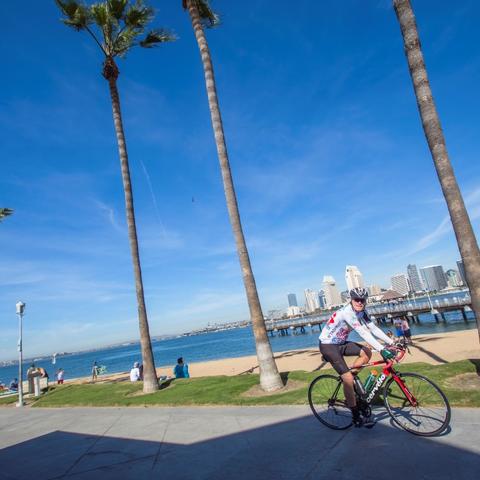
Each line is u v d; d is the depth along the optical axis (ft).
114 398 39.47
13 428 30.01
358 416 16.69
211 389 34.58
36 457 20.02
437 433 14.67
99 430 24.68
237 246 34.40
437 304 169.17
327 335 17.06
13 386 83.05
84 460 18.35
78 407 37.50
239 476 13.74
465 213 22.76
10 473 17.66
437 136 23.65
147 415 27.50
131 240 44.83
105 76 49.01
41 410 39.14
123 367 200.03
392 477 11.85
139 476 15.16
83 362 405.18
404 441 14.57
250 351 195.31
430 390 15.12
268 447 16.34
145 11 46.39
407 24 25.08
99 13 45.85
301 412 21.36
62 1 45.39
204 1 42.06
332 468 13.19
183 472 14.94
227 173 35.78
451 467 11.92
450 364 27.30
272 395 28.48
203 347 328.29
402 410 16.05
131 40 48.62
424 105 24.18
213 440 18.62
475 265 22.13
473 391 20.39
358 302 16.01
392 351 16.01
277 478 13.10
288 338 238.68
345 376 16.52
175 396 34.04
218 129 36.63
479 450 12.78
